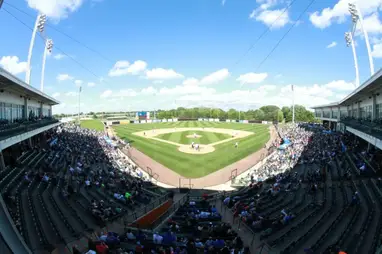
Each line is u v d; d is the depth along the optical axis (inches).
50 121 1752.0
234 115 6333.7
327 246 518.0
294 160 1376.7
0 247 359.6
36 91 1321.4
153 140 2573.8
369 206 694.5
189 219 671.1
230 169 1478.8
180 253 474.9
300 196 870.4
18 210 603.2
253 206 763.4
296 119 5472.4
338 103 2265.0
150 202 911.7
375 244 479.5
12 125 995.9
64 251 497.0
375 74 919.7
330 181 992.2
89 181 948.6
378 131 906.1
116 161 1460.4
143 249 499.2
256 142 2418.8
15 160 1035.3
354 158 1222.9
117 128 3941.9
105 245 486.9
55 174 1035.9
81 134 2421.3
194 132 3297.2
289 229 620.7
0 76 824.3
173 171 1449.3
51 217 629.9
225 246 495.8
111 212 720.3
